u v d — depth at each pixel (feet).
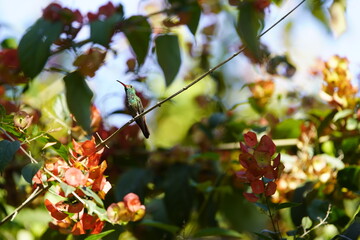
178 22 6.98
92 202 5.86
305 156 6.97
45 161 5.94
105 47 6.57
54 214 5.92
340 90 7.02
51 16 6.66
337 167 6.89
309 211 6.58
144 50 6.86
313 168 6.88
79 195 5.92
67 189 5.80
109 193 7.17
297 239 6.10
